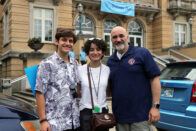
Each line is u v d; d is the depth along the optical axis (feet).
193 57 59.06
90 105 8.61
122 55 8.91
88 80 8.71
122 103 8.70
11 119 7.68
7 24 57.93
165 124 13.87
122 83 8.70
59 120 7.66
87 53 9.12
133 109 8.57
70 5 57.11
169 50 66.18
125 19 68.59
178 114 13.05
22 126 7.68
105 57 57.31
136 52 8.80
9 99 9.55
